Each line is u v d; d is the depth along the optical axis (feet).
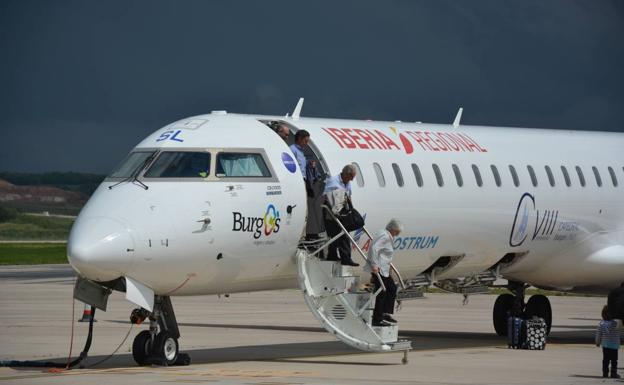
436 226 183.93
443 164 187.11
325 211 163.73
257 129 165.17
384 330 162.71
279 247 160.97
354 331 162.30
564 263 212.43
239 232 154.71
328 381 141.90
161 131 163.02
